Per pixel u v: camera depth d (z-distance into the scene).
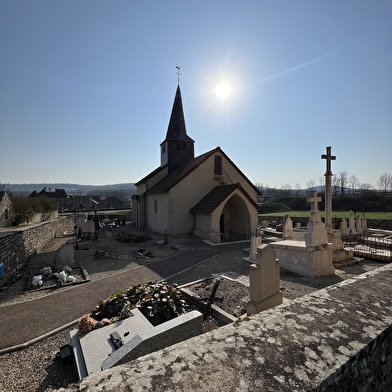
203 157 21.31
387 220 23.34
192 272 10.05
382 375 2.17
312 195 9.08
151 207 24.38
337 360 1.78
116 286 8.70
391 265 4.20
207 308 6.01
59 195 70.00
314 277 8.77
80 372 3.91
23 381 4.18
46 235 17.39
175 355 1.79
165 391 1.47
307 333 2.08
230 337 2.01
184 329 4.44
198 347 1.88
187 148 26.08
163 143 26.97
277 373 1.63
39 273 10.07
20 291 8.35
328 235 10.95
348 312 2.46
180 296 6.80
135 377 1.58
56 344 5.28
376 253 11.11
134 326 4.98
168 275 9.77
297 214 38.03
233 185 18.36
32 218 24.84
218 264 11.15
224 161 21.72
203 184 20.69
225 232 21.97
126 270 10.59
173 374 1.60
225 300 6.81
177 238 18.38
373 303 2.67
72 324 6.03
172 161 25.52
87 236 19.53
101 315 5.83
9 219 22.05
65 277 9.02
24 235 11.96
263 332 2.08
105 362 3.73
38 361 4.71
